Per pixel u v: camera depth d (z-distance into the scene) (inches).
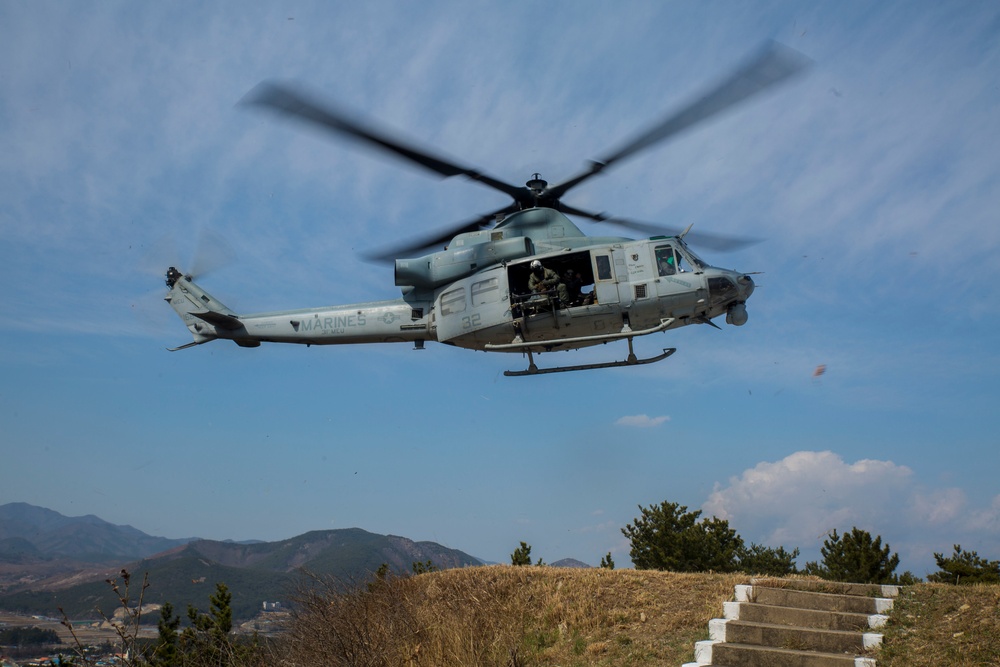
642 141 486.0
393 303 628.7
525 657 358.9
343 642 371.6
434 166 506.6
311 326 643.5
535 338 572.4
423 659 369.4
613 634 364.5
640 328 565.6
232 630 426.9
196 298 709.9
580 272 575.2
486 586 430.0
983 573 571.8
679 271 559.5
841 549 658.8
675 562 681.6
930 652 295.3
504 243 574.2
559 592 410.6
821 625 340.5
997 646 285.0
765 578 403.9
